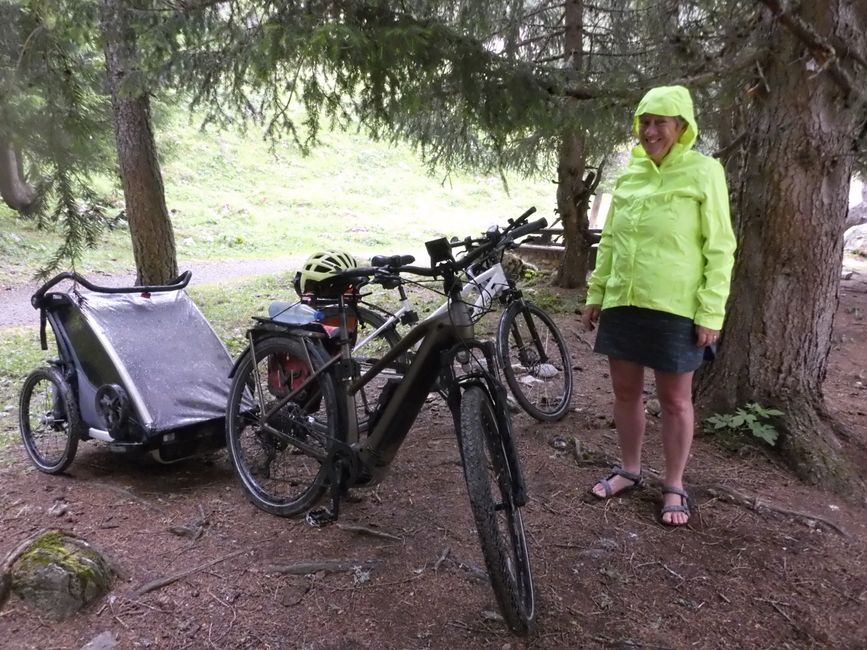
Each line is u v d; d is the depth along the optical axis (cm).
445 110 478
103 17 466
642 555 283
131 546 285
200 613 245
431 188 2841
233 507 325
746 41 389
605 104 422
